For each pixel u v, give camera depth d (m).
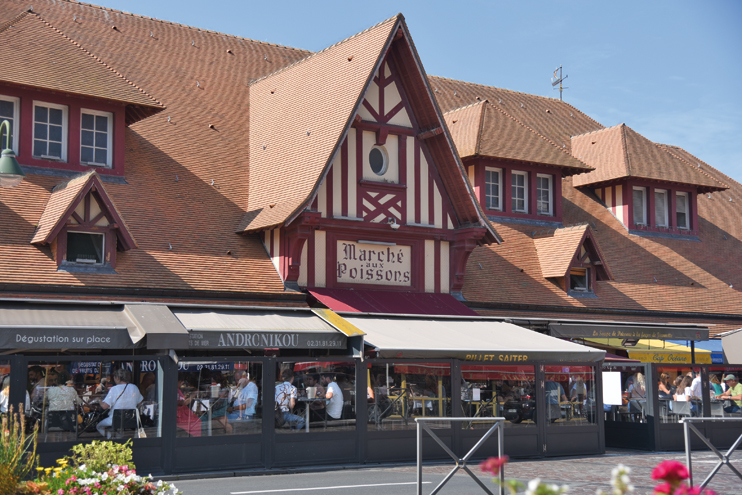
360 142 21.75
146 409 14.76
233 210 22.02
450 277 22.98
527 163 27.05
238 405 15.66
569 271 25.17
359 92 21.11
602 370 21.48
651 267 28.28
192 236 20.48
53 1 25.52
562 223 27.92
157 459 14.70
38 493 9.53
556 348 18.97
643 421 20.98
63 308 15.93
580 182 30.66
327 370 16.72
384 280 21.86
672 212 30.42
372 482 14.30
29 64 19.55
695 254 30.09
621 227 29.47
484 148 25.92
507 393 18.70
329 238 21.08
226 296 19.34
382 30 22.23
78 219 18.00
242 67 27.81
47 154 19.72
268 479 14.65
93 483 9.59
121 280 18.09
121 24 26.36
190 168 22.62
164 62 25.89
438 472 15.87
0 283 16.45
